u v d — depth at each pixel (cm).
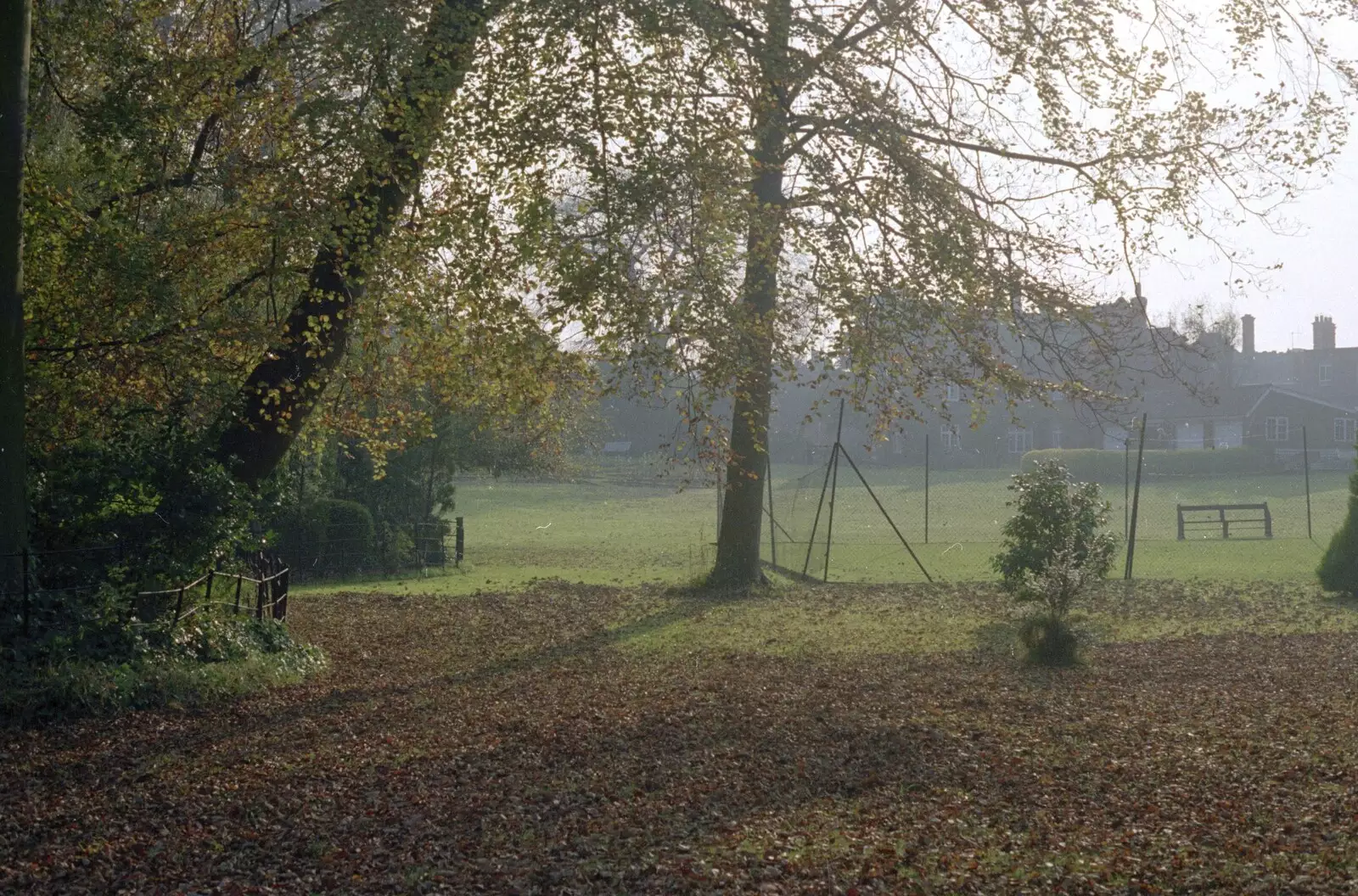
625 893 575
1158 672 1240
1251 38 1321
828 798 749
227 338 1358
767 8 1245
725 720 1005
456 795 770
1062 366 1470
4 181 1087
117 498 1192
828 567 2500
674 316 1077
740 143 1190
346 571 2717
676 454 1283
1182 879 570
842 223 1247
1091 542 1653
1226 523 3244
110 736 955
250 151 1338
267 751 909
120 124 1198
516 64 1128
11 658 1034
